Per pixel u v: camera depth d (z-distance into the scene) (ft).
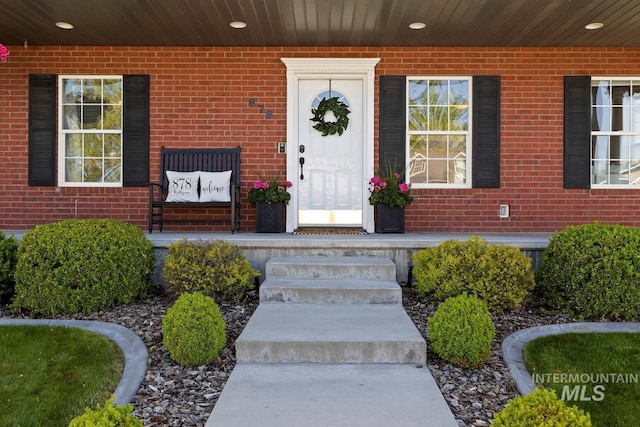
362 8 17.42
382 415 8.16
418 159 22.26
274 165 21.89
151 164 21.89
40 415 8.48
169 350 10.49
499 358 10.91
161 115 21.83
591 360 10.71
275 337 10.66
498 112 21.83
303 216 22.20
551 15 18.06
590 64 21.83
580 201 21.89
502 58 21.83
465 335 10.21
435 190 21.90
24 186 21.94
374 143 21.85
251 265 16.70
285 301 14.01
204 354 10.28
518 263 13.82
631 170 22.25
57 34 20.25
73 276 13.33
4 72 21.76
